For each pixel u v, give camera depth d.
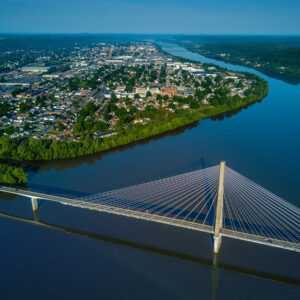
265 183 194.88
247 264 129.50
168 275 123.31
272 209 160.62
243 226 144.25
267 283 119.56
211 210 158.75
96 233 149.12
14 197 186.00
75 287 119.56
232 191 178.88
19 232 151.25
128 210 147.62
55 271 127.38
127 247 139.50
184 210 158.88
